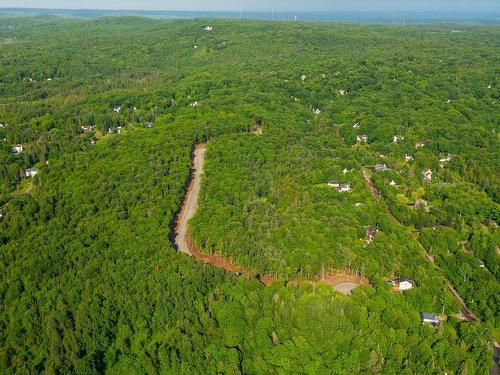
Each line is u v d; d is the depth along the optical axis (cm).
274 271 15175
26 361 12381
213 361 12106
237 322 12975
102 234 16788
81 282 14538
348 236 16625
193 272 14588
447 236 17762
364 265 15138
